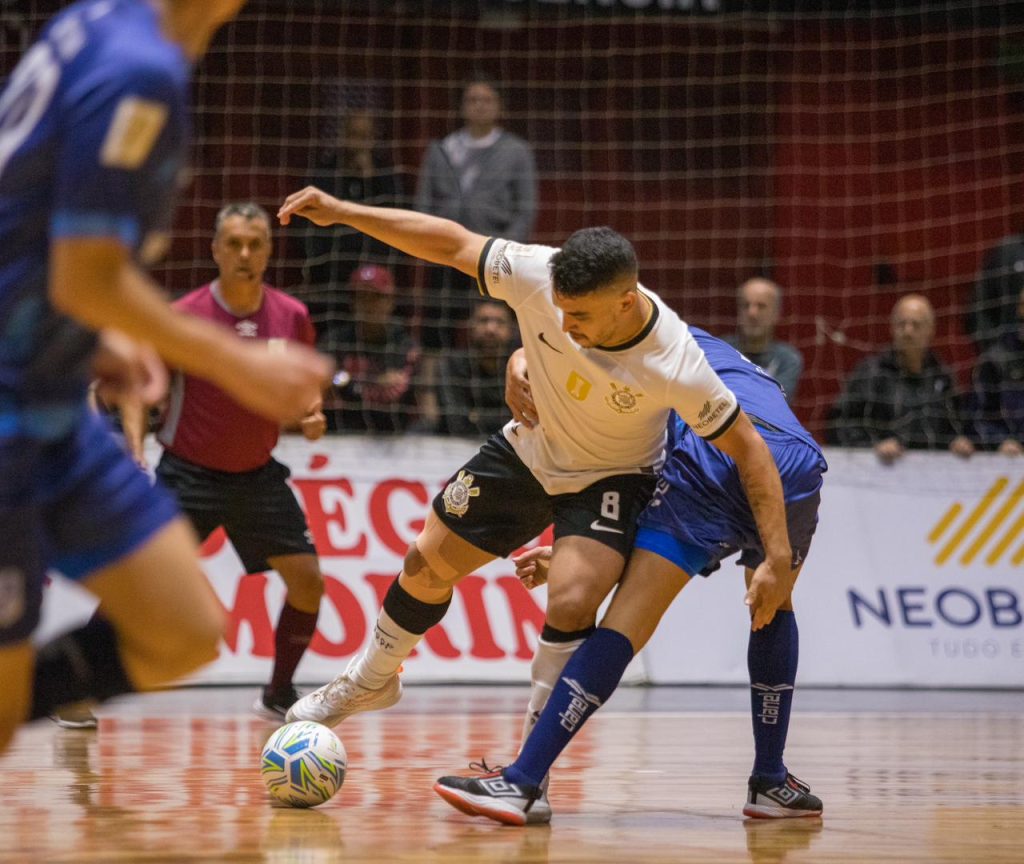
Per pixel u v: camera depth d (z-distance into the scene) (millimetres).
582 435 8484
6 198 4871
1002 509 19547
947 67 25953
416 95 24531
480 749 11859
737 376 9250
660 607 8305
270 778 8656
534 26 24906
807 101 25891
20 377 5094
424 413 19281
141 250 4996
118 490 5516
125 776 10023
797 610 18828
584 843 7570
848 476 19344
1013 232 26141
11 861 6816
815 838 7926
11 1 21875
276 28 23750
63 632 6121
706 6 25094
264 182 23688
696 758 11648
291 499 13820
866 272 26094
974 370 20609
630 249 7742
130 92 4605
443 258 8664
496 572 18297
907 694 18156
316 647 17484
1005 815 8906
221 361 4676
